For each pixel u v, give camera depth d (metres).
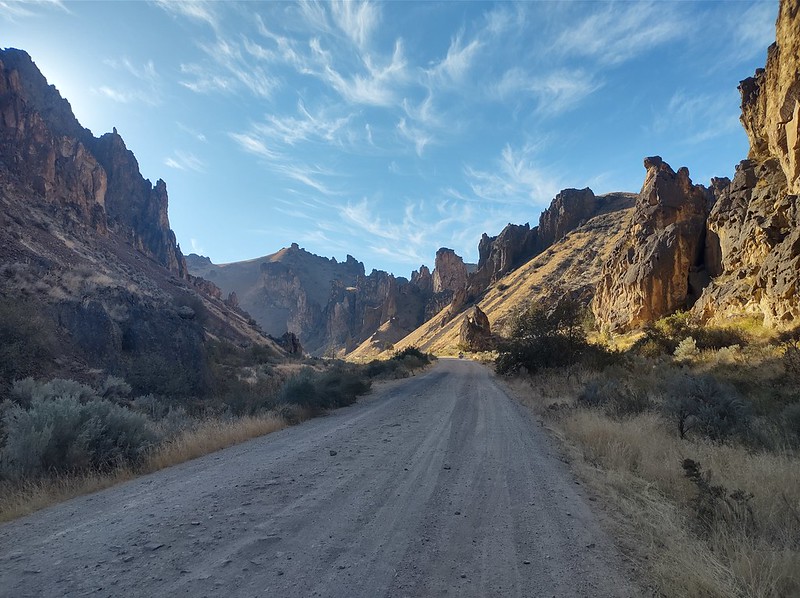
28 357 12.80
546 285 106.50
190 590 3.19
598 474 6.34
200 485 6.07
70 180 57.22
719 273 42.03
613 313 51.31
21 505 5.32
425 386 23.12
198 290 72.56
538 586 3.29
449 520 4.68
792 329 19.42
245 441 9.70
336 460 7.50
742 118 37.75
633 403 10.79
